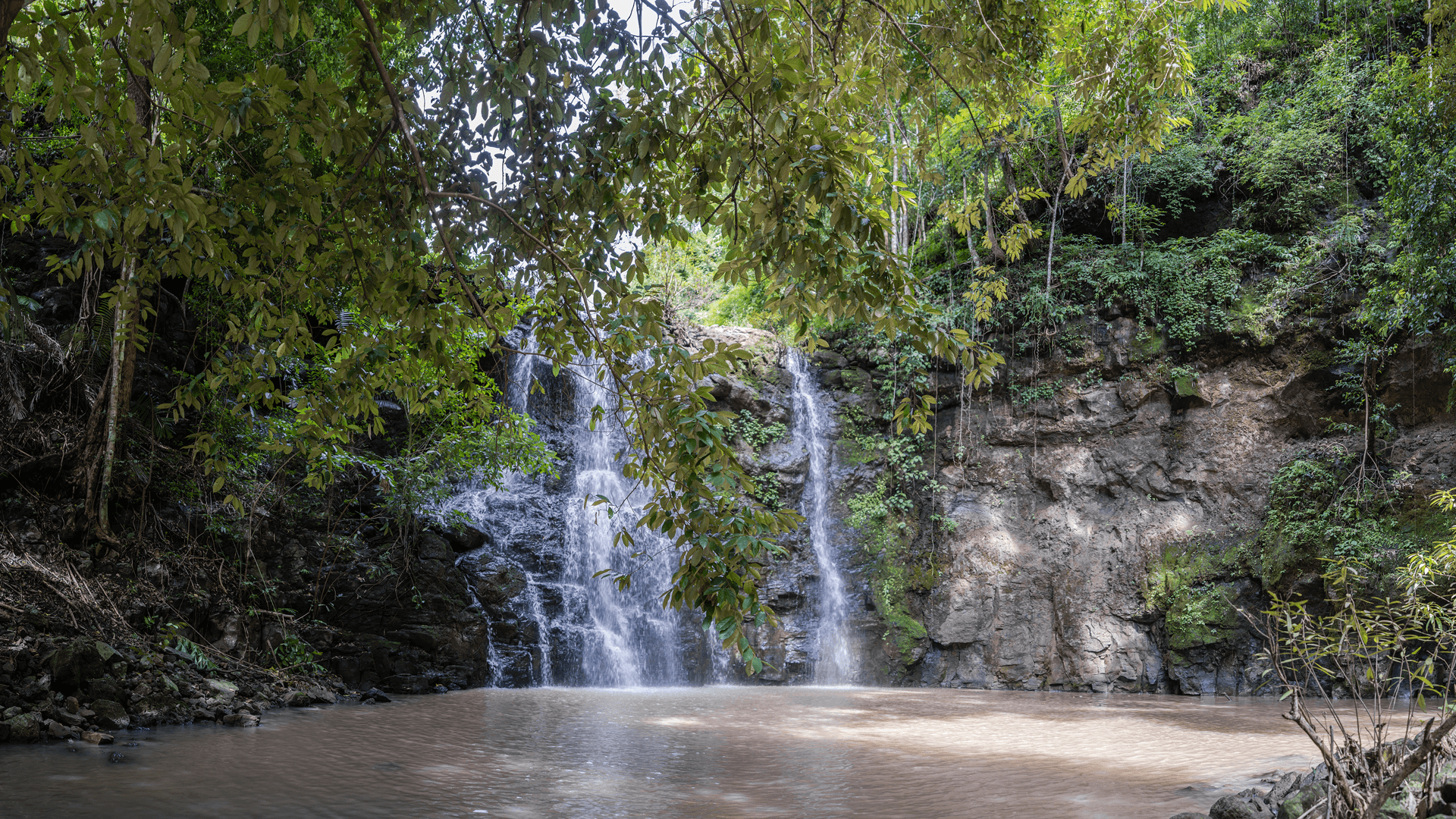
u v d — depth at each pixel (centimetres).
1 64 372
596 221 532
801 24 688
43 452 1197
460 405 1481
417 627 1532
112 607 1108
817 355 2300
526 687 1633
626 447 2058
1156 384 2014
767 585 1959
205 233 469
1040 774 808
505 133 525
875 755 918
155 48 378
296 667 1297
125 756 759
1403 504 1725
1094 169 1170
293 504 1490
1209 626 1784
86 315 1267
